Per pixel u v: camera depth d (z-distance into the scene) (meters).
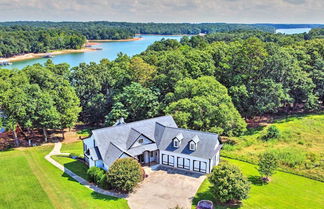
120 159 37.81
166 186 38.50
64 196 35.28
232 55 75.38
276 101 65.50
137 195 36.16
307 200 34.84
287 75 70.62
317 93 73.44
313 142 54.12
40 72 66.38
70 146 57.50
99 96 71.44
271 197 35.41
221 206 33.44
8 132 66.94
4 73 69.75
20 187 37.53
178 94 59.06
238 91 64.81
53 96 60.62
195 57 74.00
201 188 37.91
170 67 69.06
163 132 46.56
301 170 42.69
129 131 45.75
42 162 46.72
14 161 46.94
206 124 52.31
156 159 46.56
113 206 33.44
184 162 43.56
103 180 37.69
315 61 79.31
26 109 55.88
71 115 60.31
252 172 42.69
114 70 78.38
